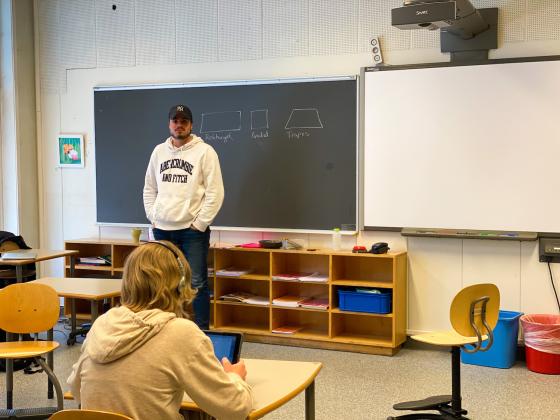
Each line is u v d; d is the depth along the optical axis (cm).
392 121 516
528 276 488
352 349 511
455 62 496
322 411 380
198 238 490
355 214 530
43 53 632
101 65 614
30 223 636
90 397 187
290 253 545
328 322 544
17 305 351
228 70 570
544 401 395
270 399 211
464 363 479
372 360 487
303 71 546
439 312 513
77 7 619
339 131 531
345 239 537
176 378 185
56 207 637
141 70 600
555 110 473
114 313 192
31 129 634
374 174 523
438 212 507
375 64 522
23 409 353
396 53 517
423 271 516
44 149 637
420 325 519
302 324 557
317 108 536
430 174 507
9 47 615
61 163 632
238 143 562
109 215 611
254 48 561
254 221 559
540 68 475
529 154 481
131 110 597
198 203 491
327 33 537
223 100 565
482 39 490
